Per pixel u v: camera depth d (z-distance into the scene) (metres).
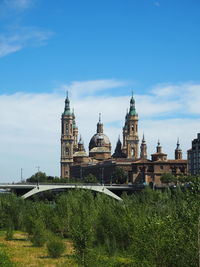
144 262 62.69
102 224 95.94
